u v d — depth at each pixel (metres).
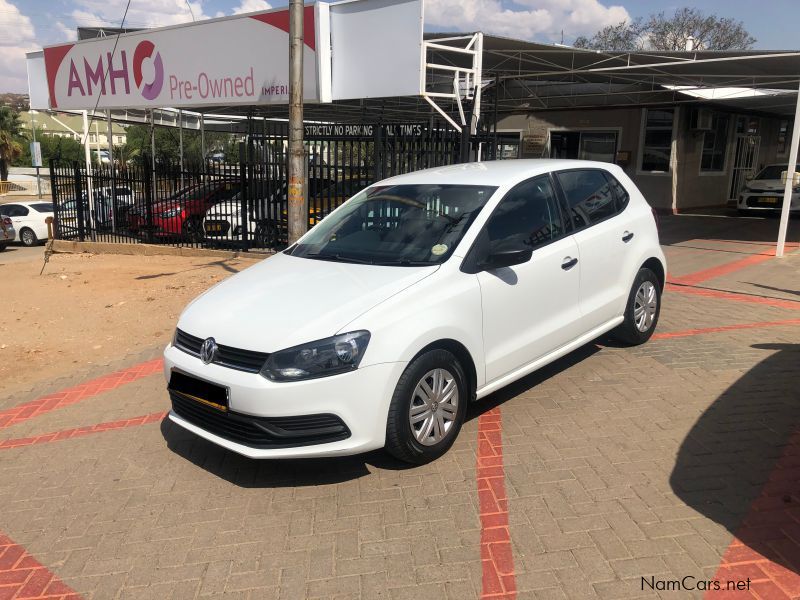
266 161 12.23
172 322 7.74
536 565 3.00
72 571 3.13
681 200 19.69
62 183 16.03
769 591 2.77
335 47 9.77
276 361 3.43
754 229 15.83
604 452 4.02
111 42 13.45
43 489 3.92
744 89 17.81
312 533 3.33
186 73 12.12
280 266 4.53
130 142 53.53
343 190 10.90
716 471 3.75
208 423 3.80
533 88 18.30
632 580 2.87
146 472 4.07
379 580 2.95
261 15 10.54
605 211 5.39
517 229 4.48
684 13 40.34
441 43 11.30
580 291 4.93
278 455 3.48
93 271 11.52
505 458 3.99
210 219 13.25
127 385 5.69
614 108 19.52
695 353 5.83
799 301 8.03
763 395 4.83
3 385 5.89
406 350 3.59
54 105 15.39
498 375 4.28
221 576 3.04
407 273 3.96
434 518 3.40
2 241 18.81
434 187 4.79
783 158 27.00
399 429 3.66
